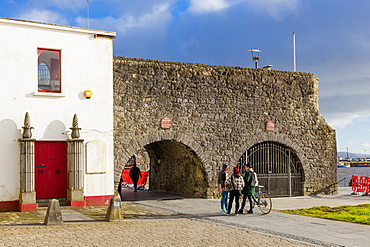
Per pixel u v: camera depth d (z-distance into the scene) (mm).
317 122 19844
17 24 13695
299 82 19516
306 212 13633
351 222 11695
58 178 14219
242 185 13141
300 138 19328
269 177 18703
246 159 18281
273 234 9883
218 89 17656
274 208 14781
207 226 10852
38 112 13906
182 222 11461
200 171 17625
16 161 13453
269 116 18656
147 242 8758
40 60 14359
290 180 19109
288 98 19172
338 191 21703
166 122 16484
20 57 13719
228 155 17672
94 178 14617
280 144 19031
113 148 15352
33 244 8359
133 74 16078
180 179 19484
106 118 15000
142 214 12930
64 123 14289
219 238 9305
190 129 16969
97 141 14703
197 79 17250
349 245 8758
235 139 17844
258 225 11055
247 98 18219
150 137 16188
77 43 14672
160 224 11047
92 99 14805
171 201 16500
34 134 13797
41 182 13961
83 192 14156
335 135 20219
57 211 10727
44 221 10758
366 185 19641
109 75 15188
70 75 14484
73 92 14500
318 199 17875
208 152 17281
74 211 13227
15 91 13586
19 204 13266
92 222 11102
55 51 14422
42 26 14023
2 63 13453
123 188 23375
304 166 19328
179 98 16844
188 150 17391
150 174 22672
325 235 9789
